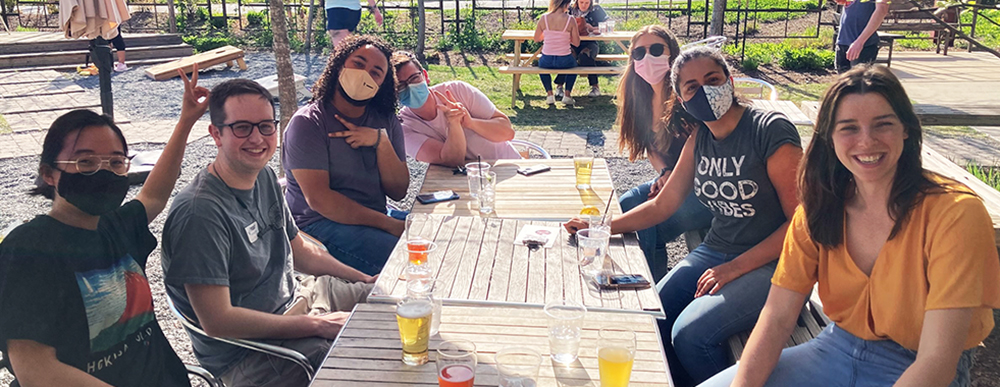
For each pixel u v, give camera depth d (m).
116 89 10.68
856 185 2.30
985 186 4.09
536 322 2.52
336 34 11.19
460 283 2.79
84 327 2.15
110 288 2.23
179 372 2.52
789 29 15.45
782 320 2.46
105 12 7.80
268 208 3.01
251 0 19.66
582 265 2.89
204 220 2.60
